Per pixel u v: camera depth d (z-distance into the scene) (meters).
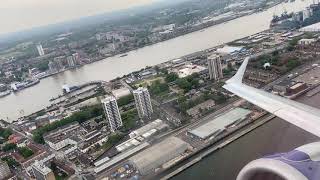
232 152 163.88
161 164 167.88
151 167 165.00
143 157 171.88
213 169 153.75
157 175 160.75
